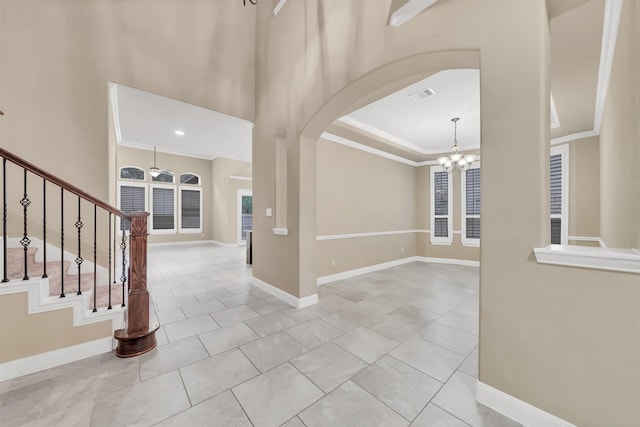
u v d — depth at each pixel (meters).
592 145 4.04
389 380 1.78
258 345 2.24
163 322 2.71
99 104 2.85
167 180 9.20
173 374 1.82
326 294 3.74
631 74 1.39
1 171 2.47
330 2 2.65
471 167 5.93
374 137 4.64
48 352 1.88
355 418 1.44
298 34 3.13
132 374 1.81
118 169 8.21
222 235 9.36
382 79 2.31
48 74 2.63
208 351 2.13
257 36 4.03
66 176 2.71
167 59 3.28
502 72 1.48
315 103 2.88
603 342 1.20
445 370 1.89
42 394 1.60
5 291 1.75
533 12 1.39
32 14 2.57
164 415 1.45
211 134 4.73
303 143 3.22
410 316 2.91
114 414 1.45
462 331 2.54
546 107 1.42
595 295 1.21
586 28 1.82
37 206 2.60
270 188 3.71
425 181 6.47
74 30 2.75
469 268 5.62
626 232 1.67
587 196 4.07
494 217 1.50
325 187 4.46
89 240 2.84
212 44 3.64
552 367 1.33
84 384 1.70
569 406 1.28
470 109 3.75
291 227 3.30
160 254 7.32
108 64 2.91
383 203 5.62
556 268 1.31
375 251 5.40
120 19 2.98
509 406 1.45
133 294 2.11
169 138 4.99
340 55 2.52
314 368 1.91
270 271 3.71
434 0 1.78
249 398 1.59
